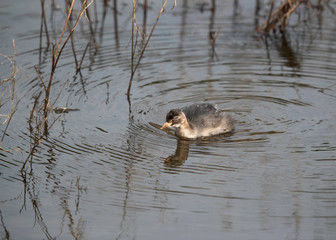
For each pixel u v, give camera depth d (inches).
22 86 973.2
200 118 847.1
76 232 599.8
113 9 1369.3
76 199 660.7
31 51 1126.4
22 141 796.6
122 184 691.4
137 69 1071.0
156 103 937.5
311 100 938.1
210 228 600.4
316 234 585.3
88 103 928.9
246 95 967.0
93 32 1243.8
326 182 684.1
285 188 673.6
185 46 1186.6
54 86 981.8
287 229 595.5
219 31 1258.0
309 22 1296.8
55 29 1245.1
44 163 740.0
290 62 1099.3
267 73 1051.9
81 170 724.0
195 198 657.6
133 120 875.4
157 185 687.7
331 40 1192.8
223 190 673.0
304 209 629.9
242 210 631.2
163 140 816.3
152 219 618.8
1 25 1243.8
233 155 764.6
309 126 847.7
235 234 589.3
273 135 823.7
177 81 1021.8
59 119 871.1
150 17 1333.7
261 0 1444.4
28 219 625.9
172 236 588.4
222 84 1010.7
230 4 1429.6
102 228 606.2
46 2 1358.3
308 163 733.3
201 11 1382.9
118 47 1172.5
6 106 904.3
